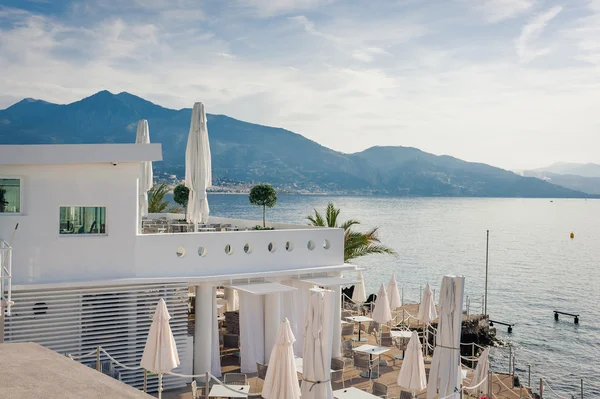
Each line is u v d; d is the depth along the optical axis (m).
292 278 18.59
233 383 14.60
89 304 15.65
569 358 32.09
